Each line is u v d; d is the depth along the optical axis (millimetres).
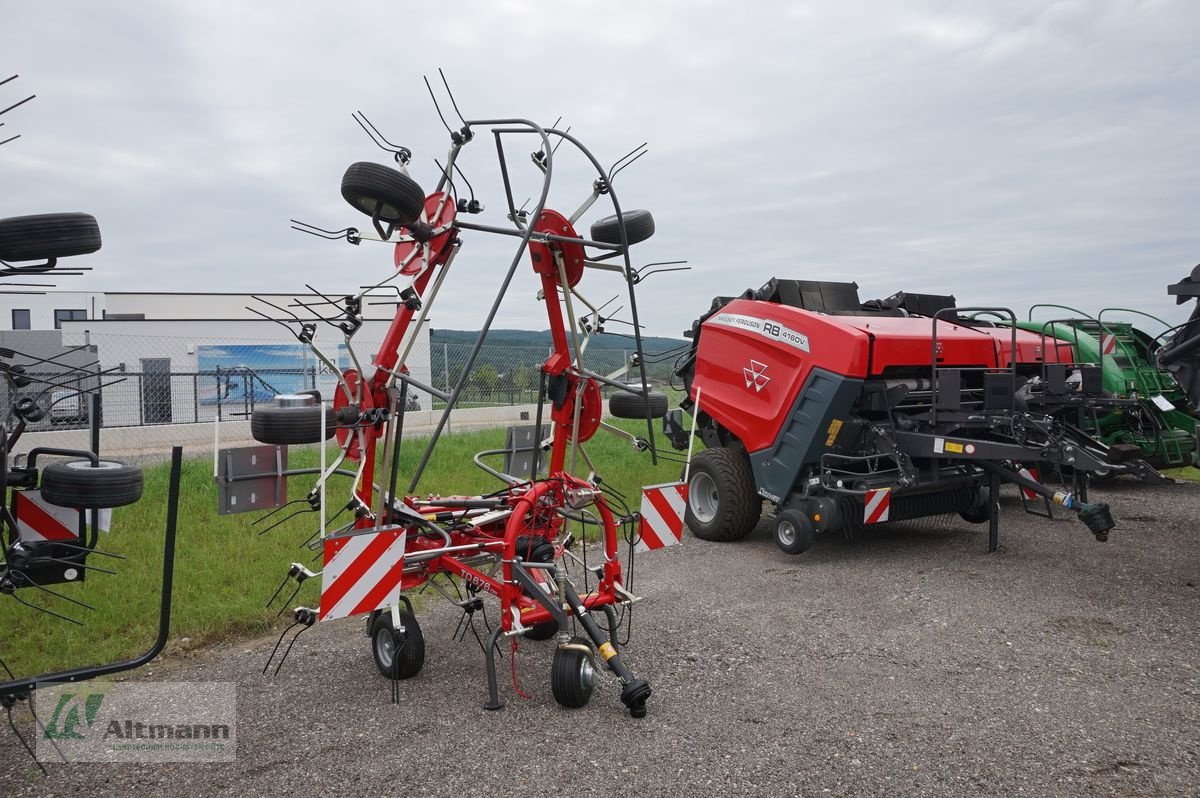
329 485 9891
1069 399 8195
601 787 3414
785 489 7312
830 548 7691
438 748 3779
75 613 5398
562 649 4195
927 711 4121
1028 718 4023
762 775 3500
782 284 7910
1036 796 3311
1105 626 5379
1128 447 7469
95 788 3459
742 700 4289
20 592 5742
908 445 6953
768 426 7477
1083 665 4711
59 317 30578
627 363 5438
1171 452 10398
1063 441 6508
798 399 7172
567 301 5117
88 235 3453
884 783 3422
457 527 5031
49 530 3791
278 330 26875
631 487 10242
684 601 6047
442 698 4355
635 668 4750
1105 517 6344
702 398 8203
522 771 3555
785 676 4609
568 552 5488
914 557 7273
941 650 4984
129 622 5383
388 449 4562
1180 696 4266
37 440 14562
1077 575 6602
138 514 8203
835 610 5801
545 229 5121
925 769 3535
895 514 7492
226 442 17109
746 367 7777
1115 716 4035
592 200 5113
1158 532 8156
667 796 3340
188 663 4895
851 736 3855
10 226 3289
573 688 4141
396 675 4234
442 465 11539
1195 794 3316
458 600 5254
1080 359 9727
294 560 6762
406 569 4621
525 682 4574
